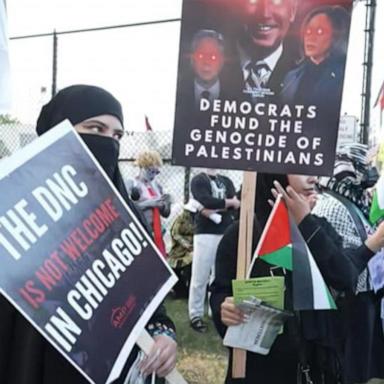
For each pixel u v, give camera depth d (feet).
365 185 8.05
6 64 9.13
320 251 5.93
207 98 5.87
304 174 5.87
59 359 4.01
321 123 5.80
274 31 5.73
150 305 4.30
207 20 5.76
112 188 4.20
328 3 5.64
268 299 5.88
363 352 7.59
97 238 3.98
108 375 3.79
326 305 5.81
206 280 15.62
